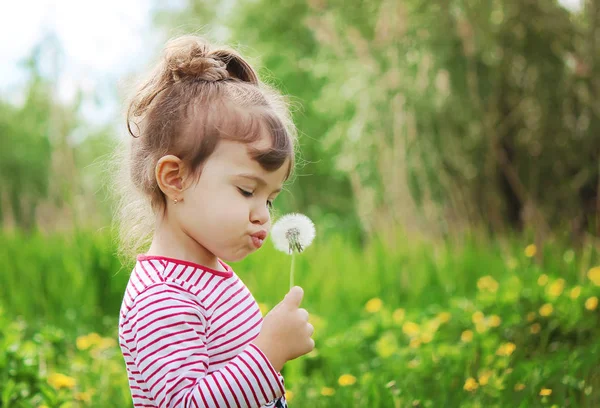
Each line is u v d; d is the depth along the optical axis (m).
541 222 6.73
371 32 7.78
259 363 1.45
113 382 3.18
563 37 6.90
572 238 6.66
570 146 7.10
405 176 7.27
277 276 5.41
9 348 2.96
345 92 8.51
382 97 7.52
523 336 3.74
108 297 5.05
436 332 4.02
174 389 1.42
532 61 7.12
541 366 3.09
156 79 1.71
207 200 1.53
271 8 12.56
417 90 7.32
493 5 7.07
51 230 6.98
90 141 12.90
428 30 7.29
